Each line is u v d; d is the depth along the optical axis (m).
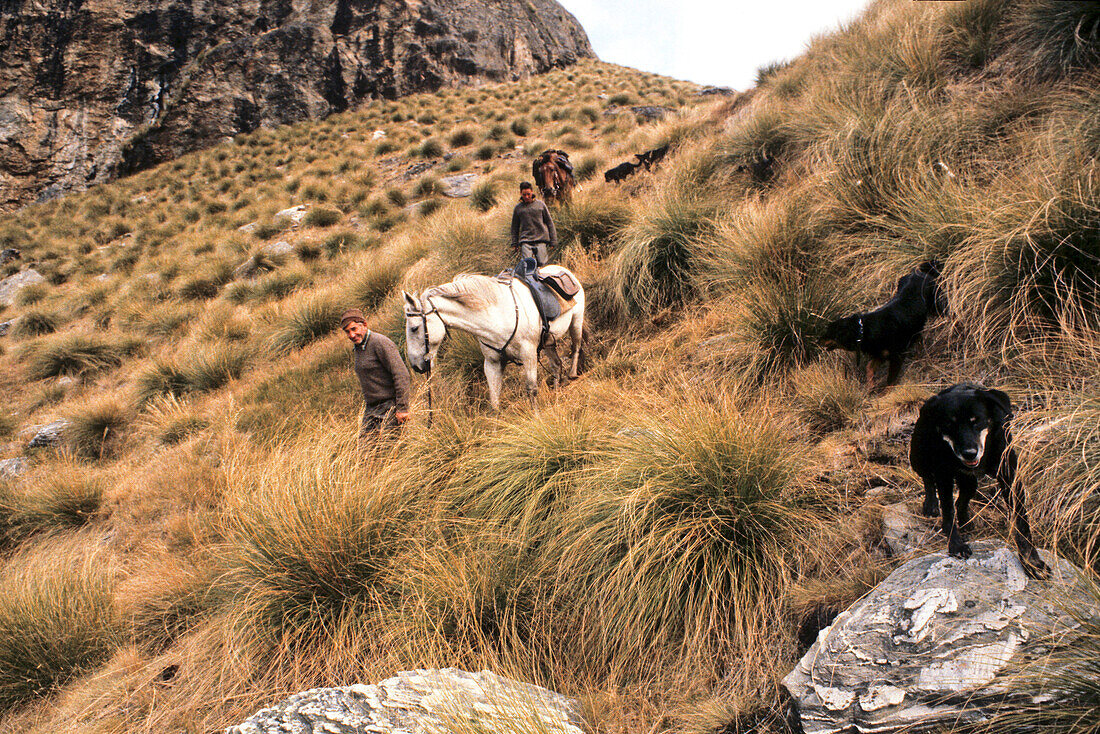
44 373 11.32
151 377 9.38
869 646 2.22
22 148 23.83
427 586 3.60
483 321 5.01
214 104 25.70
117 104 25.22
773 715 2.49
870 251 4.81
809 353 4.51
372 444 4.79
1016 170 4.52
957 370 3.72
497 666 3.13
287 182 19.50
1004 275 3.64
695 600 3.09
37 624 4.29
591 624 3.28
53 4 24.97
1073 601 2.04
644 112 20.58
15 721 3.97
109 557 5.61
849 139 5.62
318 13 28.20
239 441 6.79
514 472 4.13
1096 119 4.13
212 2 27.31
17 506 6.73
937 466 2.21
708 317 5.62
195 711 3.50
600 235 7.89
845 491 3.33
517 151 18.45
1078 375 3.12
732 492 3.33
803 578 3.02
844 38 8.65
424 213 14.52
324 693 2.83
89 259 17.22
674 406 4.21
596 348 6.36
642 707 2.80
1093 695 1.81
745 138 7.56
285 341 9.52
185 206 19.78
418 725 2.52
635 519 3.29
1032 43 5.54
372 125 24.45
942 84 6.04
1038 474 2.71
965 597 2.19
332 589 3.78
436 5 30.06
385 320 8.09
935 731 1.94
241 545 4.18
